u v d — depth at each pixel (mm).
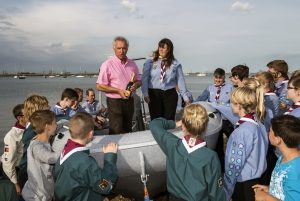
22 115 3633
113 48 4004
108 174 2641
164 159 3289
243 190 2951
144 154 3227
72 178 2543
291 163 2410
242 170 2926
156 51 4395
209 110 3963
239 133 2910
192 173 2564
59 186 2604
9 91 69875
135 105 4816
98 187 2537
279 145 2510
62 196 2611
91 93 6852
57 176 2635
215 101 5438
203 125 2619
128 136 3363
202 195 2527
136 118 4848
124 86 4004
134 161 3219
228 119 4008
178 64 4418
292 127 2412
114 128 4020
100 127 4469
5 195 2354
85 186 2555
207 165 2539
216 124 3811
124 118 4109
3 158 3590
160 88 4398
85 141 2668
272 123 2545
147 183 3438
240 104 2996
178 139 2760
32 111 3305
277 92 4512
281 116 2559
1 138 13773
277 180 2477
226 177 2912
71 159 2559
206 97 5605
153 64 4410
